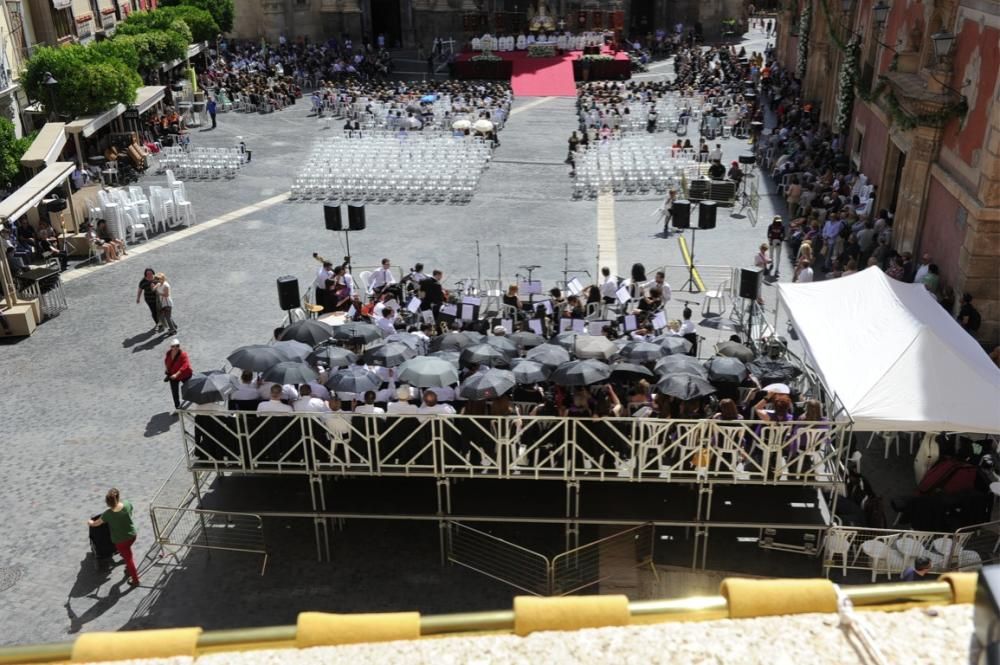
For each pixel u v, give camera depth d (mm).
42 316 23094
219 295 24422
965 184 20312
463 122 39812
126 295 24547
